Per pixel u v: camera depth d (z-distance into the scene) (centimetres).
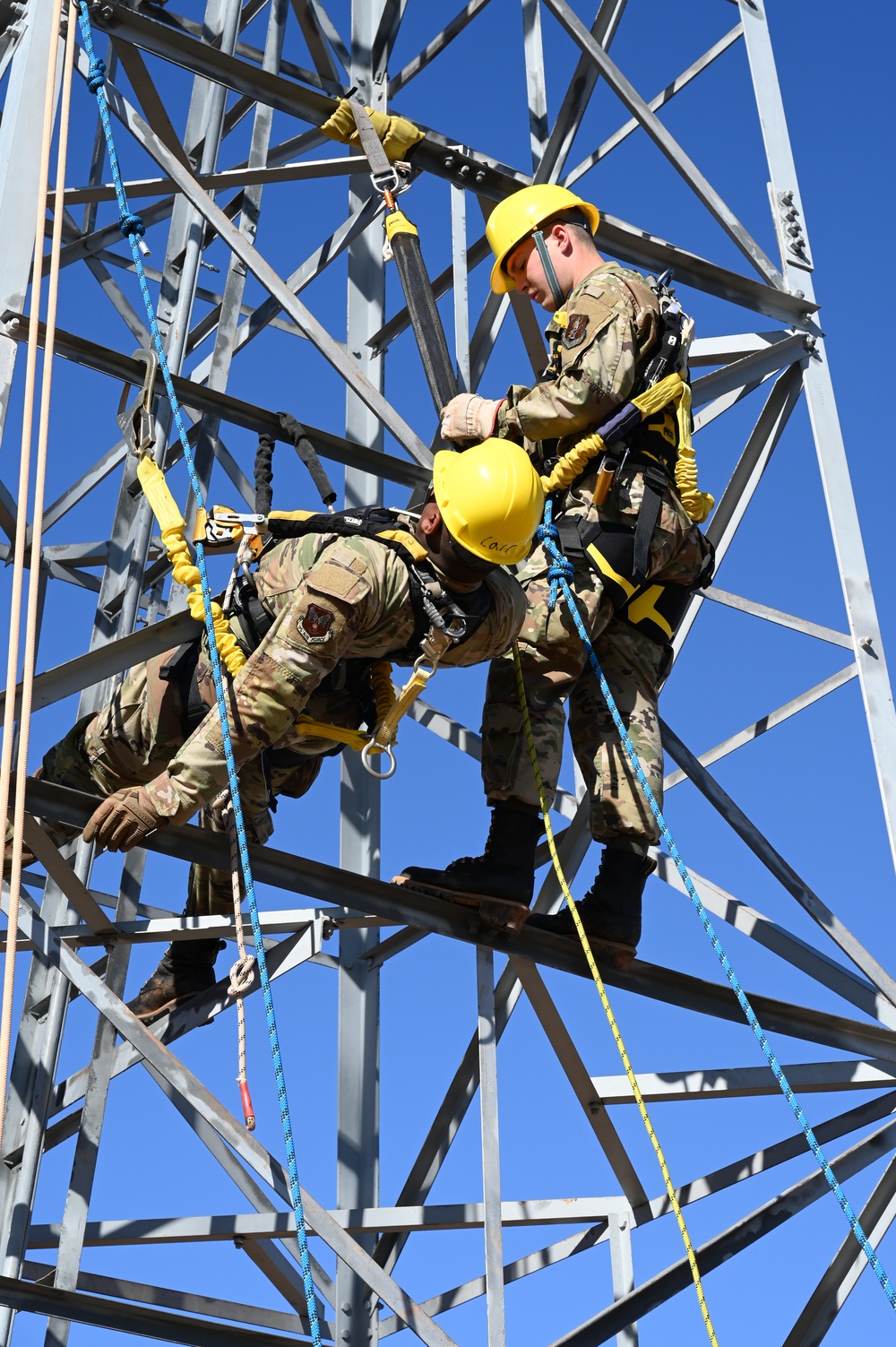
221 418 509
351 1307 603
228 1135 446
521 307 645
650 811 473
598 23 691
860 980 552
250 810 463
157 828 406
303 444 470
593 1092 578
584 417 458
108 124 468
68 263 657
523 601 440
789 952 557
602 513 464
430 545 414
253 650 426
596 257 505
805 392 608
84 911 484
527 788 457
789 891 565
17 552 395
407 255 512
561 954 486
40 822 498
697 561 482
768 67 667
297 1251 632
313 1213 448
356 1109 631
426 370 495
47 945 465
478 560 411
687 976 505
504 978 609
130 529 608
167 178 561
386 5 746
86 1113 512
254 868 453
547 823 442
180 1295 595
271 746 441
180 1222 563
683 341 474
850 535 587
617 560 462
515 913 461
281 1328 615
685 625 659
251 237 697
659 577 480
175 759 404
